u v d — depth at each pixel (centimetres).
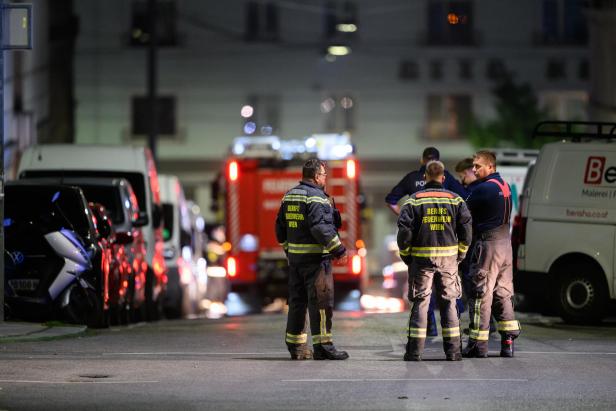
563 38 11638
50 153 4341
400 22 11650
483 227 2598
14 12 3162
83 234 3388
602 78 8712
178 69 11675
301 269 2516
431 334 2975
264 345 2903
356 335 3106
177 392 2080
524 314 4112
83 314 3403
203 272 6538
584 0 8981
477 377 2266
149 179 4372
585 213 3488
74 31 9694
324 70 11688
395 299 6806
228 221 5475
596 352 2703
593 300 3472
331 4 11625
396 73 11675
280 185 5453
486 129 10319
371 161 11694
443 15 11644
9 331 3047
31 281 3334
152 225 4369
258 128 11712
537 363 2480
